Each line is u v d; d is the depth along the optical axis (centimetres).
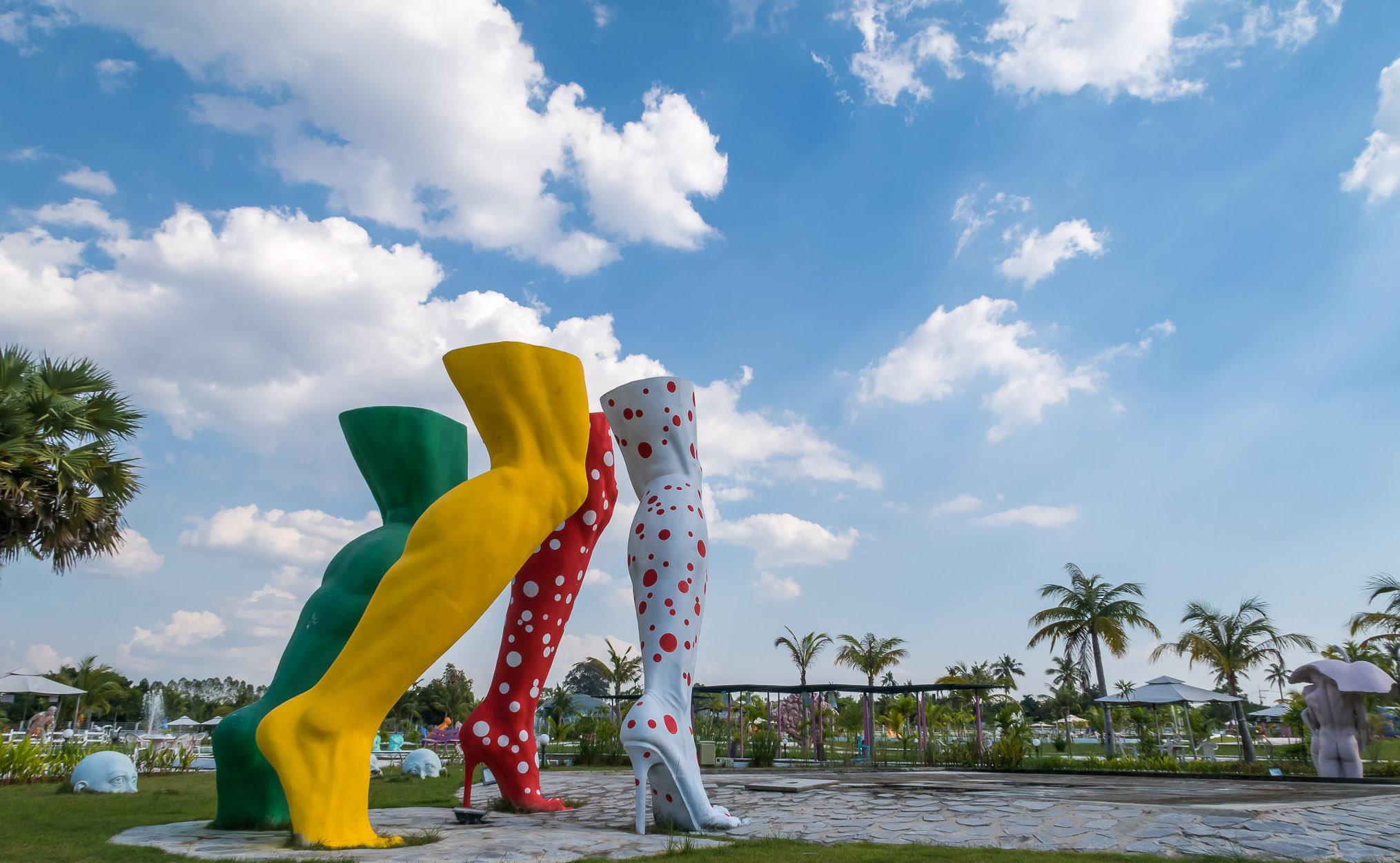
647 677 830
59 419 1359
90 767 1238
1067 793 1069
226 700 7031
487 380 772
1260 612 2795
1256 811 797
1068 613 2941
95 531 1405
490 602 716
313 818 634
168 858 575
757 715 3931
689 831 788
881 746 2950
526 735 989
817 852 675
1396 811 791
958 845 753
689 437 920
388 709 687
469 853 625
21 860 564
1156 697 2491
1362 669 1563
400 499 908
